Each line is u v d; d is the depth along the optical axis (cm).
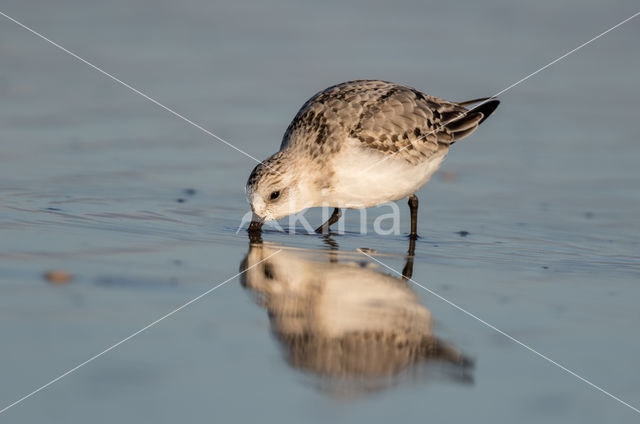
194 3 2959
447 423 716
